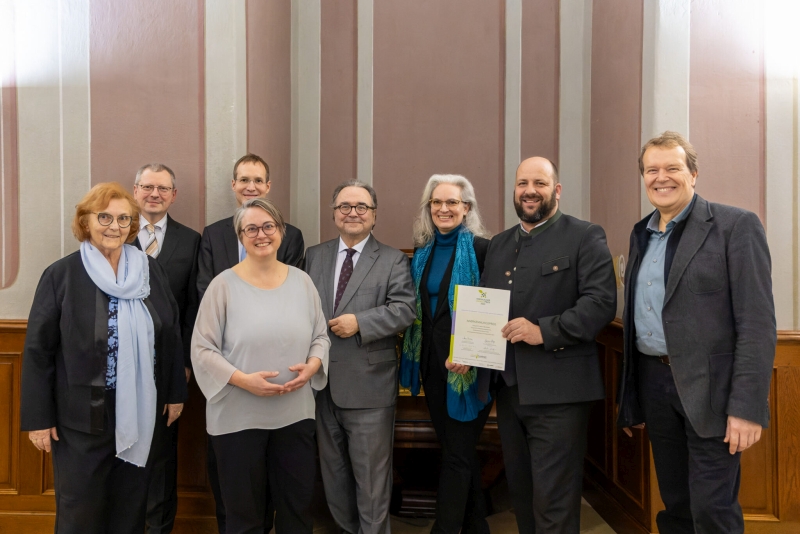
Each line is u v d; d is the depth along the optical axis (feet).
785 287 7.55
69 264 5.99
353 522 7.61
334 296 7.59
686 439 5.96
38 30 8.91
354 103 11.25
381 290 7.47
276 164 10.19
